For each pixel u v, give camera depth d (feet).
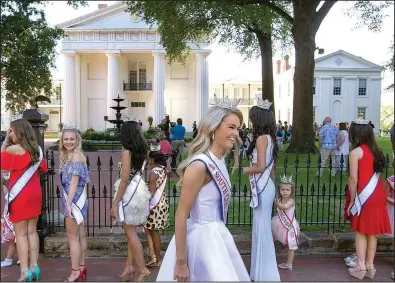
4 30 66.03
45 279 14.07
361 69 151.43
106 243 16.42
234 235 17.04
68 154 13.66
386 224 13.84
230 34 81.25
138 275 13.46
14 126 13.43
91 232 17.78
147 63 134.41
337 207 22.38
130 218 13.08
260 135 13.35
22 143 13.42
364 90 152.87
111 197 18.08
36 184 13.82
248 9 58.44
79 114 131.95
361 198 13.71
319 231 17.78
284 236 14.79
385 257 16.43
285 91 172.65
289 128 103.30
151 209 14.88
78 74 130.82
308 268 15.20
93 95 134.72
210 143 8.80
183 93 133.39
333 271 14.89
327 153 33.40
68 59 125.59
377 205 13.67
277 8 57.98
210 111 8.80
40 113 16.26
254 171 13.20
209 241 8.68
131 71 134.92
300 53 55.88
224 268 8.50
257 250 13.47
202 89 126.62
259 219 13.48
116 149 73.87
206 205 8.79
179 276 8.46
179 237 8.50
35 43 72.23
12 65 73.97
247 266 15.25
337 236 16.88
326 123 34.24
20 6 68.44
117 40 124.47
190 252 8.76
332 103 152.25
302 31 55.62
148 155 14.33
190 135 120.98
